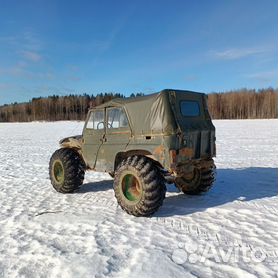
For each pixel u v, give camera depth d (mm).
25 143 23266
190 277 3430
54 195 7215
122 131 6102
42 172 10617
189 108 5953
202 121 6152
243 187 7387
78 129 44000
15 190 7828
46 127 52219
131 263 3781
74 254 4051
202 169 6559
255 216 5262
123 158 6258
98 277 3484
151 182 5293
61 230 4922
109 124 6371
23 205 6406
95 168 6750
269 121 56156
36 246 4336
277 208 5652
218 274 3479
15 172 10703
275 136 24312
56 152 7469
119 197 5637
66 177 7152
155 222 5156
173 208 5883
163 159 5422
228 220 5125
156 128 5539
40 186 8250
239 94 88250
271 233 4527
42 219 5469
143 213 5367
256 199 6297
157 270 3594
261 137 23453
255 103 84000
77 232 4816
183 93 5875
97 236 4625
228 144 18547
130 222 5195
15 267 3783
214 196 6641
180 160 5520
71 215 5645
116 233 4730
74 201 6633
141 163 5387
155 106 5605
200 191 6684
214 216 5352
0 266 3818
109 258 3916
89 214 5676
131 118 5941
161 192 5363
